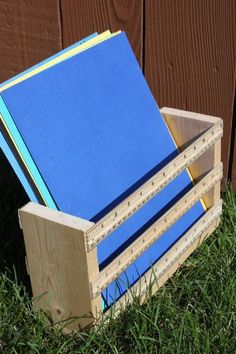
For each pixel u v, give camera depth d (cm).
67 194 161
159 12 200
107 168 171
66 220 149
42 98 161
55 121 162
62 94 165
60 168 161
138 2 202
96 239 149
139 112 181
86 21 214
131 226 172
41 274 160
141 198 162
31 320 167
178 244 179
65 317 163
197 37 198
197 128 184
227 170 213
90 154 168
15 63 236
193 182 192
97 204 167
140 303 169
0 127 154
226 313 167
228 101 202
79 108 168
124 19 207
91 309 156
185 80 206
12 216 202
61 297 160
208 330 163
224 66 198
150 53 208
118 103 177
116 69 178
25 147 156
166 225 172
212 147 184
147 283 170
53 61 169
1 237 196
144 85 184
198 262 186
